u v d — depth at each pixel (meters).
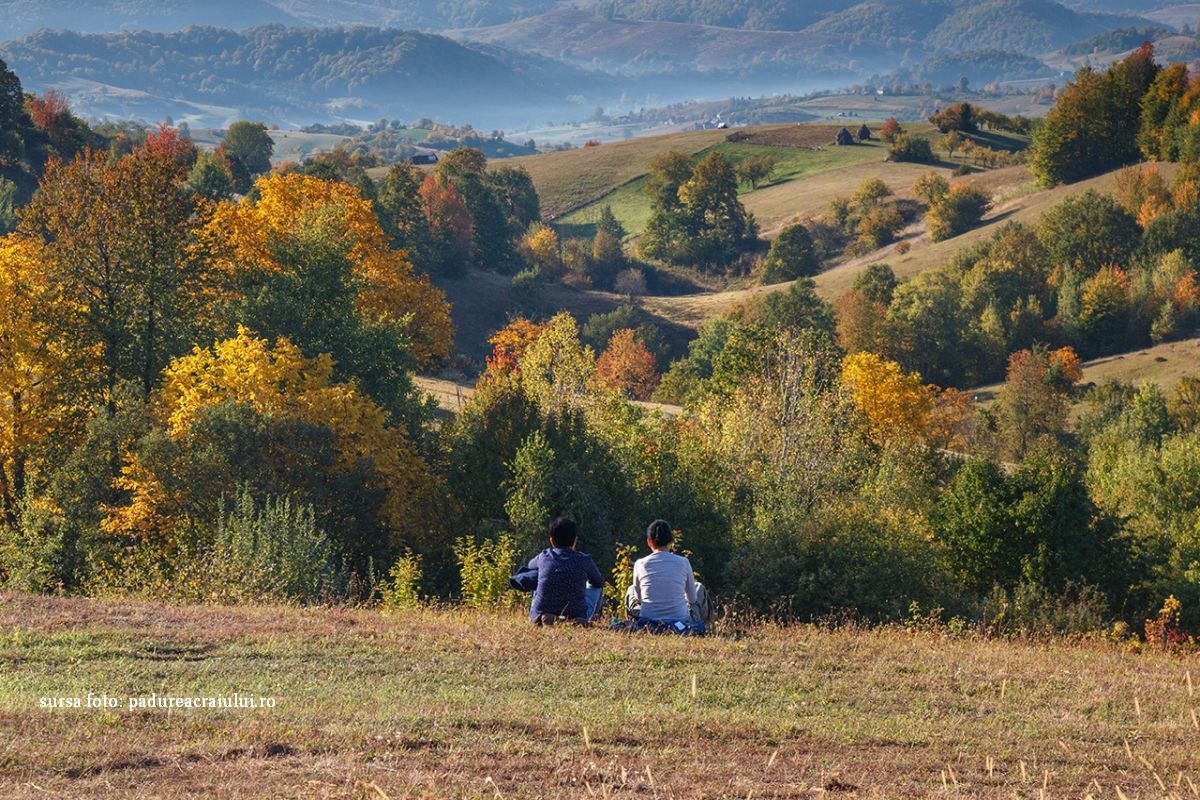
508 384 33.16
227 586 17.83
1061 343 124.38
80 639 11.30
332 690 9.66
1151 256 131.38
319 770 6.92
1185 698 10.80
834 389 46.12
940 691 10.64
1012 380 100.44
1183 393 93.62
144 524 28.52
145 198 38.12
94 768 6.91
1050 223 140.88
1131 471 49.16
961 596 25.00
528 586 13.23
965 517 32.62
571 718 8.70
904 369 121.50
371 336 42.31
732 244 196.75
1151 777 7.87
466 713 8.66
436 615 14.00
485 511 31.62
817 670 11.22
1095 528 32.72
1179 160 157.75
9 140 126.06
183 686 9.68
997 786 7.45
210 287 41.00
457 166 184.25
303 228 46.88
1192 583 32.31
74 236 37.53
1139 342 121.75
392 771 6.96
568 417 32.03
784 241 180.12
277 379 33.22
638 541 28.62
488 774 7.02
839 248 193.12
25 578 25.48
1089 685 11.25
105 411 31.91
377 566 29.98
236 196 149.12
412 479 34.34
